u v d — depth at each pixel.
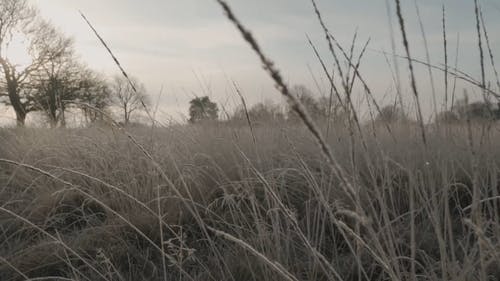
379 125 4.30
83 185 4.45
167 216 3.66
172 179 4.08
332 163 0.98
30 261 3.31
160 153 4.41
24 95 25.33
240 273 2.82
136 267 3.23
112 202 4.07
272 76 0.77
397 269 1.70
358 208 1.45
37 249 3.45
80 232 3.75
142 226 3.62
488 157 2.69
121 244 3.46
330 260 3.05
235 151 4.47
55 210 4.01
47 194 4.21
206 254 3.28
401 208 3.45
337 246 3.27
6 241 3.65
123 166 4.55
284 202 3.57
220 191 3.98
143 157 4.38
